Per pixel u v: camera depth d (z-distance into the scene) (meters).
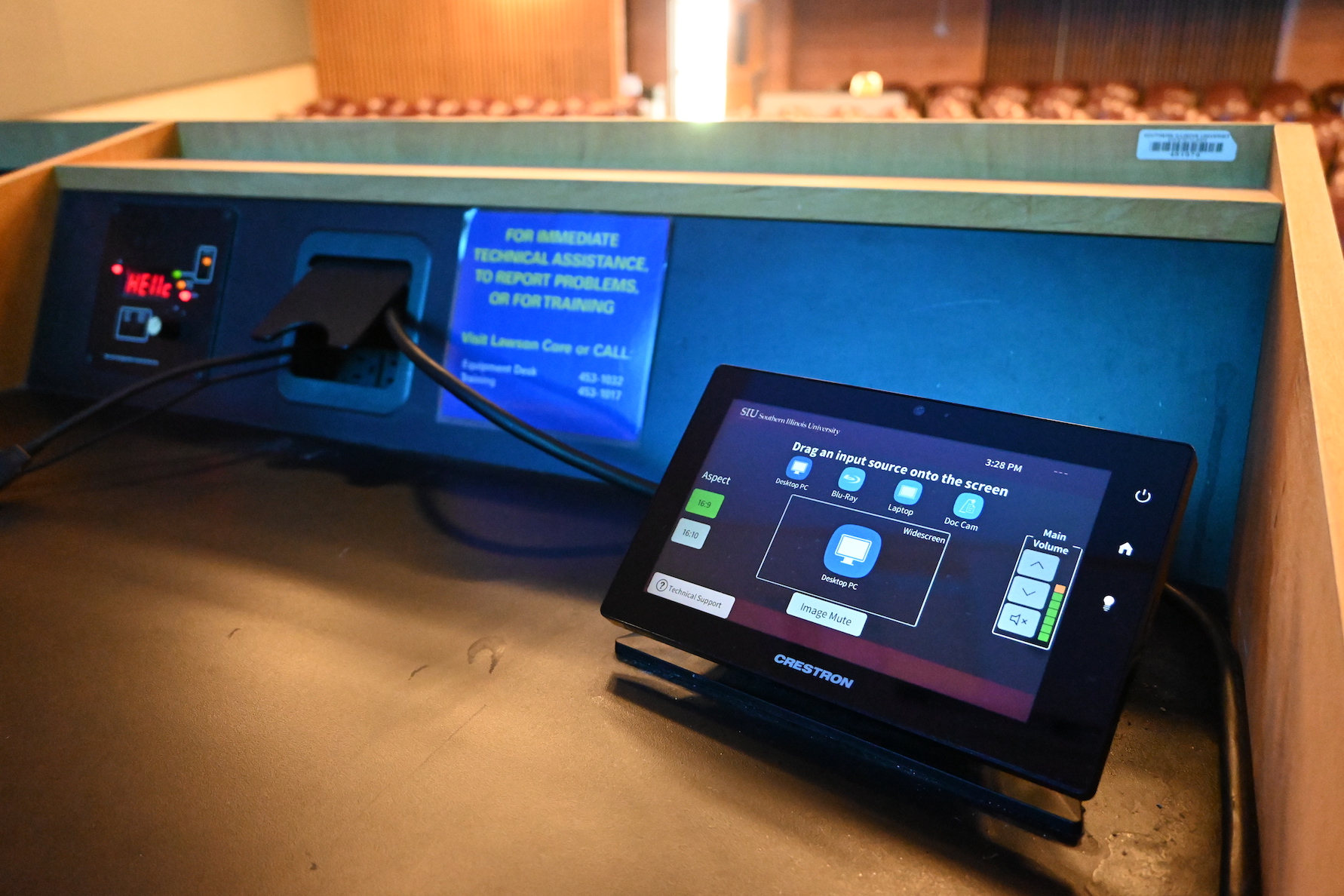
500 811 0.34
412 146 0.80
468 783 0.35
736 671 0.41
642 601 0.43
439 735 0.38
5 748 0.37
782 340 0.59
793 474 0.43
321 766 0.36
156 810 0.34
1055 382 0.53
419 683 0.41
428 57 5.64
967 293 0.55
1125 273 0.52
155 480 0.64
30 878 0.31
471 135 0.77
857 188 0.57
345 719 0.39
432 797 0.34
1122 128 0.61
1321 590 0.27
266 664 0.43
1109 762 0.36
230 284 0.75
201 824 0.33
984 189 0.56
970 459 0.40
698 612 0.41
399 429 0.69
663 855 0.32
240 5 4.54
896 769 0.36
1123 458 0.37
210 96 4.27
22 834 0.33
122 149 0.86
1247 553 0.44
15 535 0.56
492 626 0.46
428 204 0.69
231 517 0.59
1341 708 0.23
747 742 0.37
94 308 0.81
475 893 0.30
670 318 0.62
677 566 0.43
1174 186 0.60
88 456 0.68
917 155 0.66
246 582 0.50
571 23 5.50
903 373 0.56
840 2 5.91
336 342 0.64
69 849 0.32
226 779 0.35
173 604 0.48
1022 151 0.63
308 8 5.25
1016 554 0.37
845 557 0.40
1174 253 0.51
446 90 5.73
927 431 0.42
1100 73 5.77
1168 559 0.35
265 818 0.33
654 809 0.34
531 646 0.44
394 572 0.52
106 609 0.48
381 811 0.34
